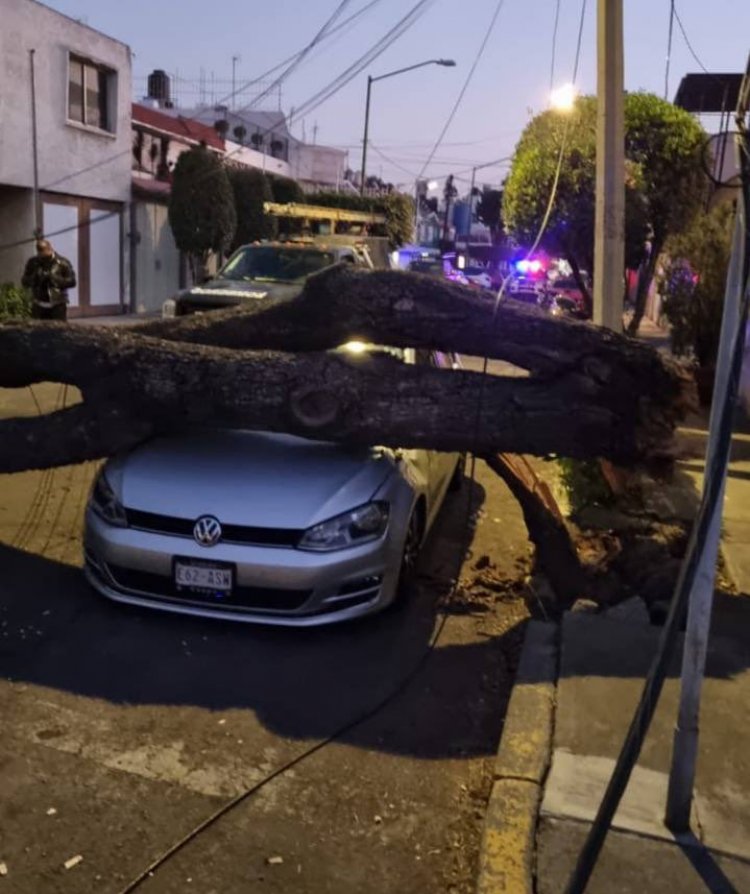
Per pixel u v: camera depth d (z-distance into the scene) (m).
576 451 5.17
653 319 30.83
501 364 15.79
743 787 3.66
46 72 19.41
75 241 21.30
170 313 12.30
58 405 10.57
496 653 5.07
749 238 2.78
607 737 3.98
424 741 4.17
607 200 7.52
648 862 3.20
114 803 3.59
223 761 3.92
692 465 9.14
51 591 5.49
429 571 6.23
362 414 5.18
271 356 5.32
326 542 4.91
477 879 3.20
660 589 5.37
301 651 4.95
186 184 23.34
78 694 4.38
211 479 5.12
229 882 3.21
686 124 13.47
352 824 3.56
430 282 5.32
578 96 13.62
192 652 4.85
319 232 21.28
